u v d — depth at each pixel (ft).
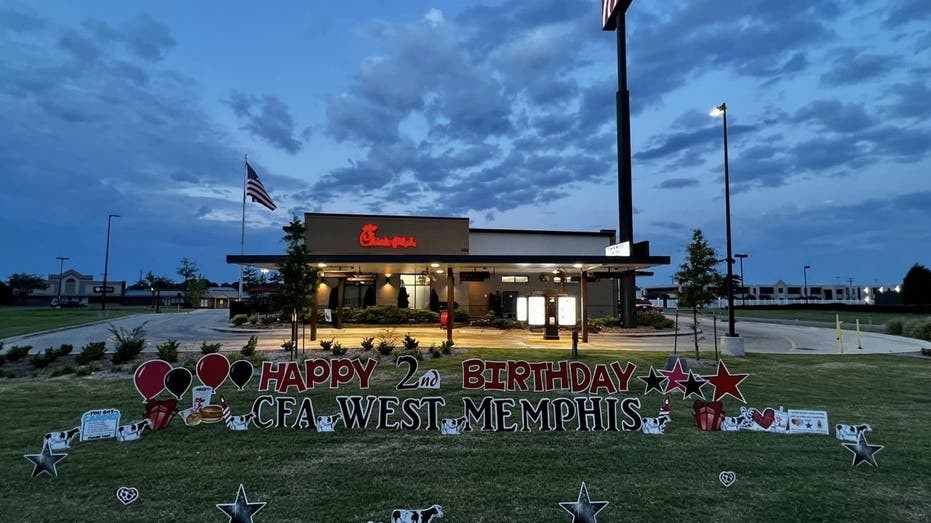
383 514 14.39
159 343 62.95
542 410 23.21
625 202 94.84
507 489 16.33
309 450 20.16
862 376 39.29
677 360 23.68
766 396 32.01
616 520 14.17
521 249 122.01
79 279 314.96
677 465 18.66
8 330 78.18
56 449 18.37
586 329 67.97
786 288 302.04
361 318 98.63
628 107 96.63
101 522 13.83
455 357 46.21
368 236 112.37
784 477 17.56
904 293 161.27
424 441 21.47
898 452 20.59
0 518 14.02
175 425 23.57
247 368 24.03
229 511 12.91
